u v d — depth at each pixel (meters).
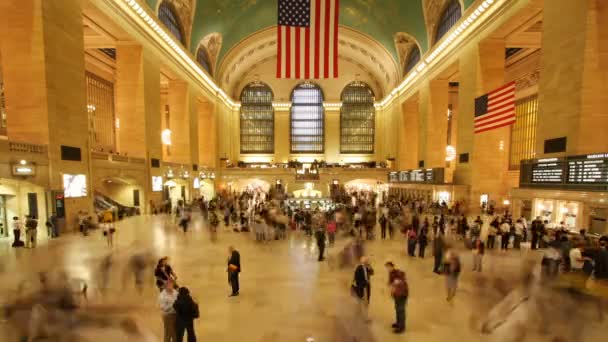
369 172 35.53
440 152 25.88
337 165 39.06
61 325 5.24
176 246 11.71
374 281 8.09
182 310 4.54
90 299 6.58
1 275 7.71
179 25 24.19
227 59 33.88
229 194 29.70
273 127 42.41
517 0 15.16
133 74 19.05
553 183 12.10
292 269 9.03
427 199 22.73
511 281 7.63
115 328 5.41
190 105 26.69
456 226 12.89
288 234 14.19
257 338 5.29
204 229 15.16
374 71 39.69
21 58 12.15
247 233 14.34
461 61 20.50
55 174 12.50
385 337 5.34
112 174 16.25
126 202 19.17
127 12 17.33
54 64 12.63
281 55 13.94
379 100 41.22
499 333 5.40
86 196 14.23
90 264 8.87
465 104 20.00
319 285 7.75
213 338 5.29
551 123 13.11
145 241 12.26
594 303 6.07
